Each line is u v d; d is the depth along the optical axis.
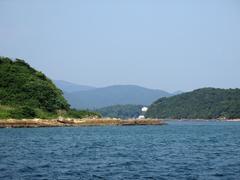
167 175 43.56
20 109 168.75
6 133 120.25
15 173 43.88
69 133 123.62
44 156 59.97
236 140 98.00
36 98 182.62
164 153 65.19
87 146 78.31
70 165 50.28
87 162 53.28
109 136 112.12
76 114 191.75
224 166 49.91
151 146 79.19
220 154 63.78
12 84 186.50
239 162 53.72
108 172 45.25
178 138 105.81
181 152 66.94
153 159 56.84
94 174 43.94
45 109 181.62
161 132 138.62
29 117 167.75
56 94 191.25
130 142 90.00
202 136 116.06
